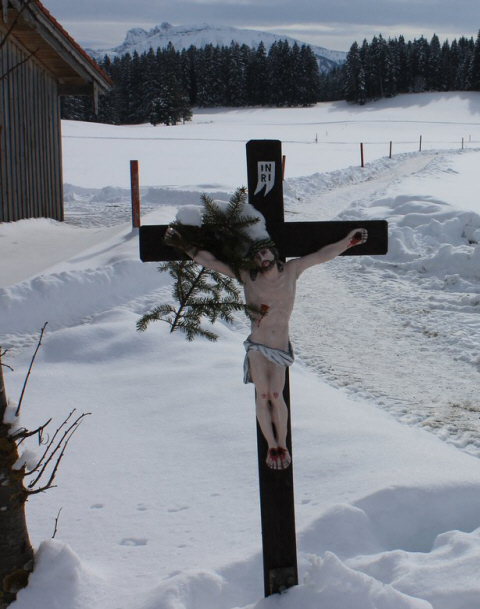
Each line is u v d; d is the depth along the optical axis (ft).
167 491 18.38
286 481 13.67
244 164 141.38
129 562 15.31
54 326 36.40
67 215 78.59
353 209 67.97
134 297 40.52
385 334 35.60
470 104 409.28
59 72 69.26
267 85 453.99
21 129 62.95
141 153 159.63
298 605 12.82
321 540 14.90
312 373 29.96
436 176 101.14
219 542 15.80
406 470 17.71
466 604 12.68
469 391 28.04
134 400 24.73
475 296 39.81
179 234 12.63
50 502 18.13
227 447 20.49
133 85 416.05
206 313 12.75
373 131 283.38
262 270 12.54
